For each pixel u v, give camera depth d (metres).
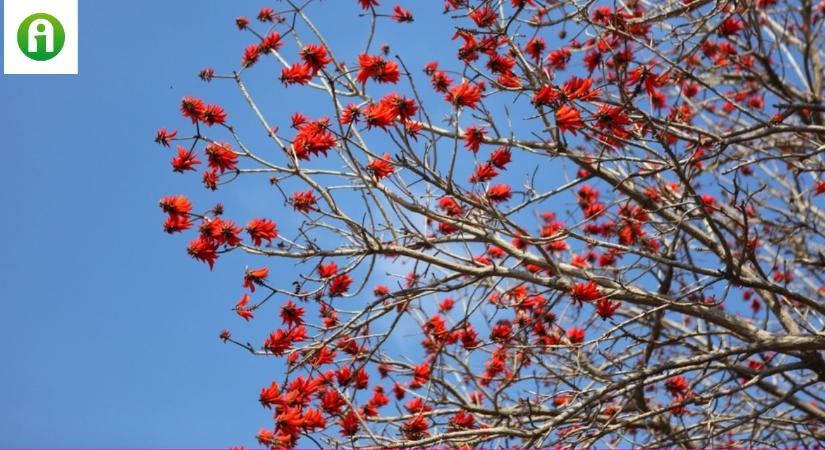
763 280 6.06
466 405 6.90
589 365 7.36
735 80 8.88
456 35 6.15
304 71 5.89
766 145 8.88
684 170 5.66
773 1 9.57
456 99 5.62
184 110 5.79
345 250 5.89
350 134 6.02
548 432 6.05
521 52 6.48
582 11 6.09
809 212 8.46
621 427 6.18
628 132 5.64
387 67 5.41
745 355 6.84
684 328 8.40
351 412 6.05
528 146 6.33
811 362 6.48
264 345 5.95
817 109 5.70
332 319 6.71
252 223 5.72
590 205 8.24
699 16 7.59
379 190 6.09
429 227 7.37
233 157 5.85
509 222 6.12
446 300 8.12
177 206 5.63
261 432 5.59
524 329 6.42
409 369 7.16
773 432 6.86
